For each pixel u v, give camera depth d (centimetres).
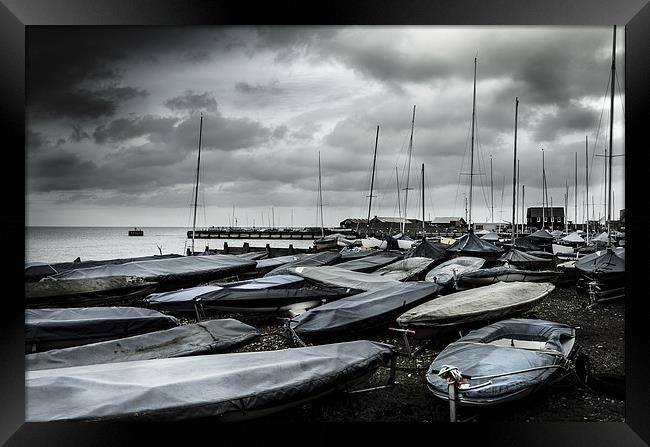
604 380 714
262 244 5972
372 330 910
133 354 664
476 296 952
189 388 471
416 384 711
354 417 604
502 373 557
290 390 506
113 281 1202
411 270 1538
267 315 1090
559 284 1576
